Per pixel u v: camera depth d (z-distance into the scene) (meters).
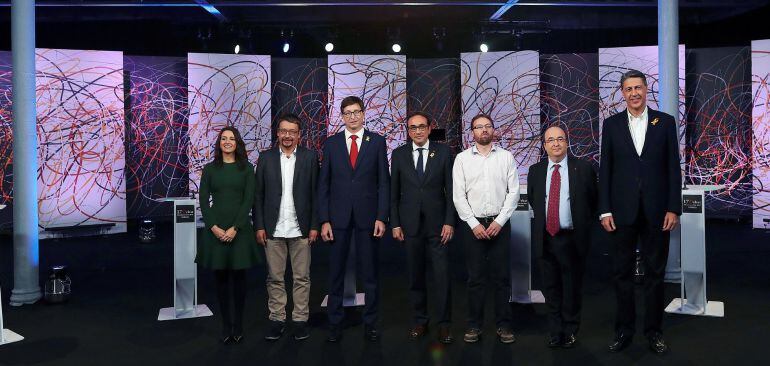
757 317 3.63
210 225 3.15
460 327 3.54
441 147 3.21
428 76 8.34
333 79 7.98
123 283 4.91
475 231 3.06
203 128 7.81
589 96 8.02
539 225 3.10
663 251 2.93
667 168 2.90
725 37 8.72
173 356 3.08
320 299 4.36
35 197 4.32
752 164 7.38
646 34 9.24
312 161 3.29
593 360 2.92
